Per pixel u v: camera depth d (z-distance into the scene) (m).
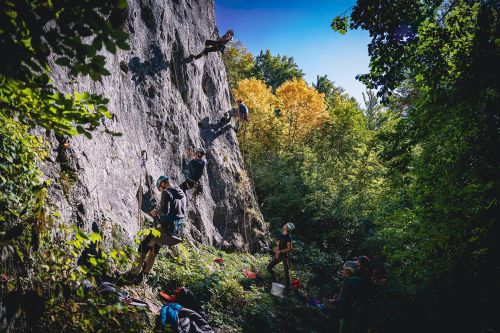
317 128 22.48
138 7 8.88
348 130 20.48
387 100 6.93
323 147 20.95
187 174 9.47
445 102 6.42
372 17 6.34
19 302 3.11
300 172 17.42
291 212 16.06
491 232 5.84
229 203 11.37
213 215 10.64
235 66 30.59
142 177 7.59
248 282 8.41
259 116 20.67
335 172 18.86
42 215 3.38
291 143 21.97
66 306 3.49
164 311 4.62
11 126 3.61
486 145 6.32
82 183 5.20
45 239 3.65
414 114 7.37
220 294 6.59
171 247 7.21
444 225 6.72
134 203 7.05
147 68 8.91
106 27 1.91
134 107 8.07
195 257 7.69
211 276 6.92
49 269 3.58
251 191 13.16
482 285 6.96
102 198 5.83
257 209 13.05
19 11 1.85
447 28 6.56
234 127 14.16
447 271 8.23
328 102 30.59
